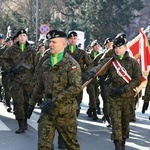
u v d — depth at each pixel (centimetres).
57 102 504
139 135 864
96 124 966
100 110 1186
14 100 820
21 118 829
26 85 814
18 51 809
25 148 723
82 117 1059
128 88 655
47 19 4656
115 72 664
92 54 1117
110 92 670
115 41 668
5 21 4631
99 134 856
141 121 1038
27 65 811
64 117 515
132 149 739
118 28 4494
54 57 516
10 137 801
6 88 1077
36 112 1107
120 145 655
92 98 1014
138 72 663
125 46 665
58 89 511
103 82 916
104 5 4409
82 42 2236
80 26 4419
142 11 5538
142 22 5512
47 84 515
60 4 4891
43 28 2280
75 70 508
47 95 515
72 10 4722
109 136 839
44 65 521
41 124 517
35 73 675
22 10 4753
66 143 528
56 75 511
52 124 516
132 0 4597
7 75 869
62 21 4669
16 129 875
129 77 659
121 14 4472
